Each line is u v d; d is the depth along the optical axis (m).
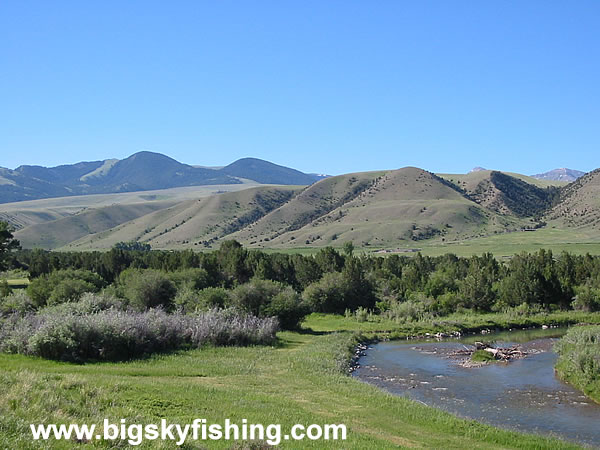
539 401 32.00
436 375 40.34
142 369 31.70
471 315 83.06
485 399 32.50
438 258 148.38
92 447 13.92
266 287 65.12
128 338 37.94
